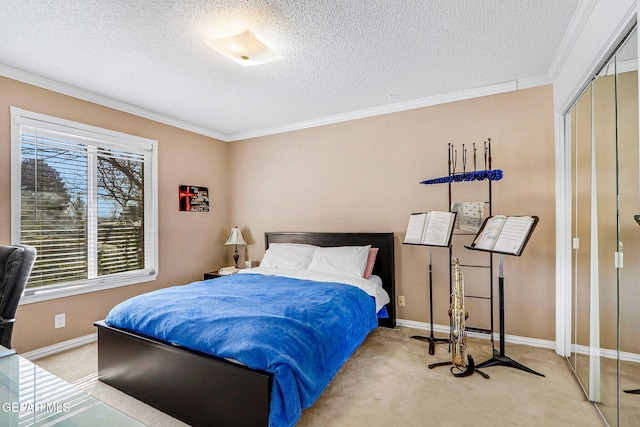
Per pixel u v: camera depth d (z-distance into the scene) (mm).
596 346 1948
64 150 2910
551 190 2779
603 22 1633
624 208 1596
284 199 4211
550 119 2785
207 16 1924
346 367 2467
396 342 2965
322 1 1797
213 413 1676
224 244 4562
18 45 2215
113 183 3297
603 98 1812
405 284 3410
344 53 2373
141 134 3518
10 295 1760
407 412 1900
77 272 2988
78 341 2928
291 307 2133
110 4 1795
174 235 3857
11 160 2545
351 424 1795
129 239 3439
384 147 3537
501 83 2914
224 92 3074
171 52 2338
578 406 1953
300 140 4082
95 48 2270
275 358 1540
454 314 2514
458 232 3150
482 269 3043
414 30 2088
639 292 1491
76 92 2945
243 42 2047
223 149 4578
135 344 2023
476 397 2051
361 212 3674
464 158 3123
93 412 1121
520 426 1771
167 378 1866
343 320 2172
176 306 2174
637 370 1520
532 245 2846
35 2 1762
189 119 3896
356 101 3340
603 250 1859
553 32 2121
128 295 3354
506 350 2748
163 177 3746
